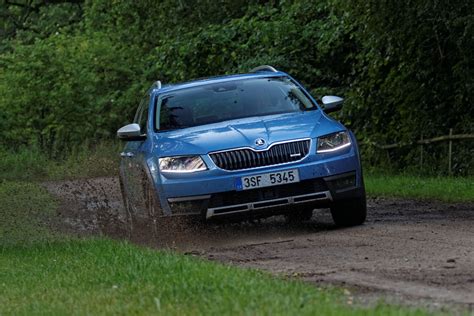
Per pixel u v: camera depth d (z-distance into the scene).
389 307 12.61
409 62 49.12
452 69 47.25
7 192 35.22
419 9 44.78
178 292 14.95
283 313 12.24
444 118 49.62
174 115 26.88
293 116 26.20
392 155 52.38
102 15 91.00
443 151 48.28
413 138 49.91
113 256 20.91
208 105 27.05
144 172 25.38
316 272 17.88
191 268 17.38
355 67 54.22
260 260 20.50
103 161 45.56
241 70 60.56
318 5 59.72
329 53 59.94
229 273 16.48
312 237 24.05
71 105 80.12
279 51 60.59
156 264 18.42
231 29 63.12
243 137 24.70
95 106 81.31
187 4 72.06
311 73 59.84
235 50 62.62
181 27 71.38
